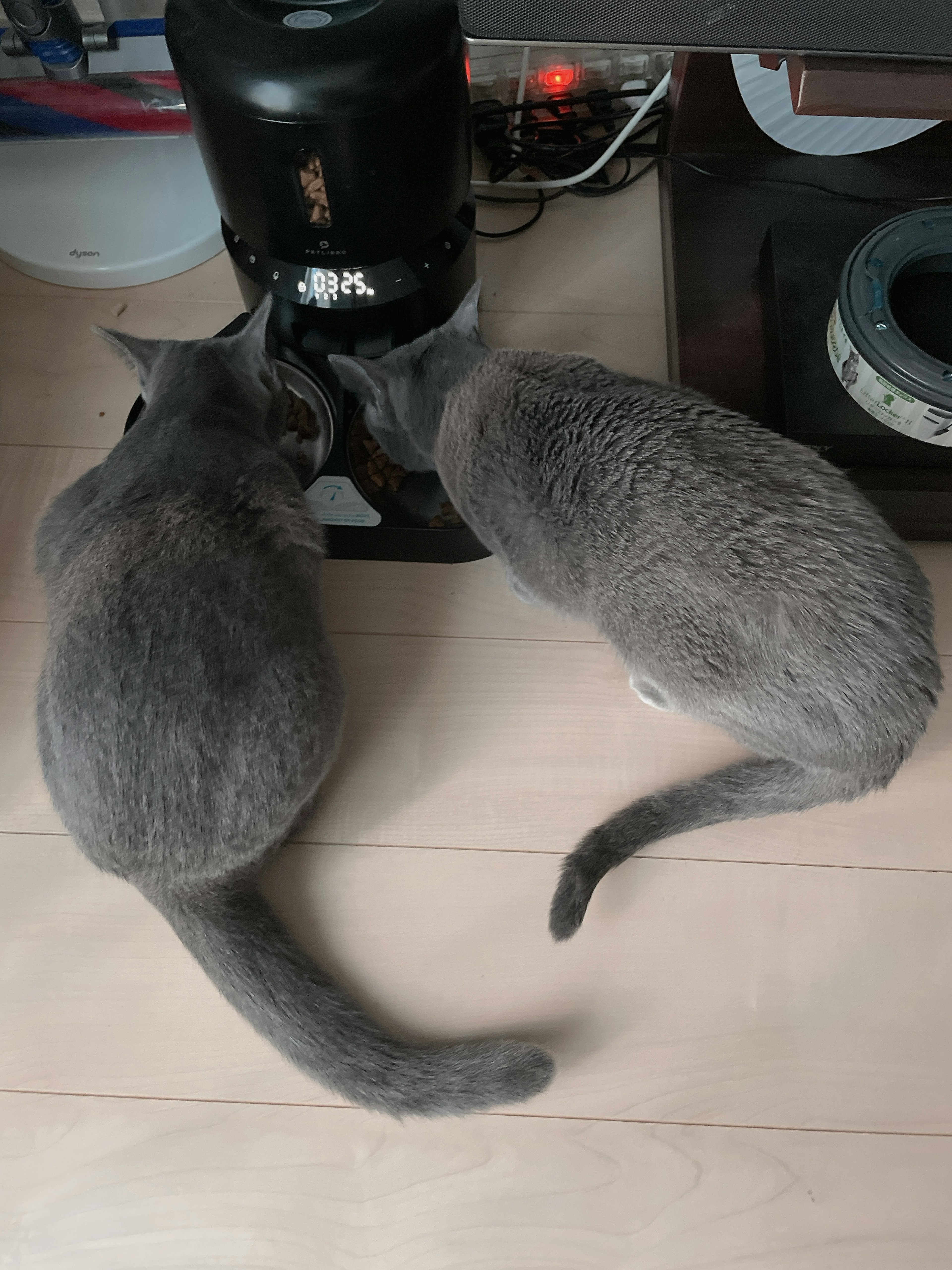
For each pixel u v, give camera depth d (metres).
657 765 1.07
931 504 1.08
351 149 0.86
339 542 1.15
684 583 0.79
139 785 0.79
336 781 1.05
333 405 1.20
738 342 1.16
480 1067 0.88
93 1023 0.96
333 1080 0.87
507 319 1.30
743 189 1.26
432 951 0.99
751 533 0.77
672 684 0.88
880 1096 0.94
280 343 1.20
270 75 0.80
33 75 1.23
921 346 1.08
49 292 1.32
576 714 1.09
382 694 1.10
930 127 1.21
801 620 0.77
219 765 0.80
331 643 1.06
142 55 1.20
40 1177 0.91
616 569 0.83
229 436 0.95
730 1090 0.94
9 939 0.99
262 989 0.89
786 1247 0.88
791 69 0.83
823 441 1.05
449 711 1.09
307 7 0.85
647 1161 0.91
